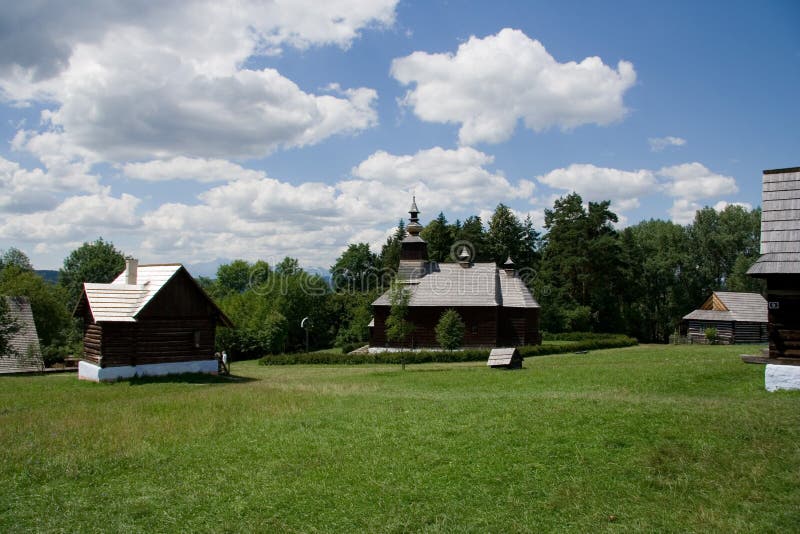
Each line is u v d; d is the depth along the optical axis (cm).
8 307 4372
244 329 6425
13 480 1348
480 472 1294
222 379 3334
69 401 2466
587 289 8675
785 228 2130
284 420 1820
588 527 1052
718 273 9769
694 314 6294
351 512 1141
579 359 4166
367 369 4306
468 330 5772
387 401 2111
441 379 3061
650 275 9488
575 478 1244
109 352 3186
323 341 8069
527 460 1344
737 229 9625
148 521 1135
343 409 1967
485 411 1775
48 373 4503
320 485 1266
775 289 2088
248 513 1157
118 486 1311
